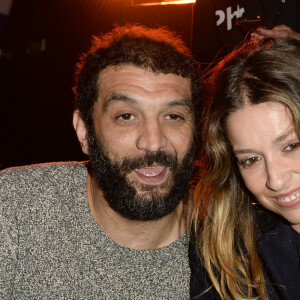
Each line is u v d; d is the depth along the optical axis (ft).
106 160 5.08
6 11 11.75
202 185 5.82
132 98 4.90
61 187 5.53
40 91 17.75
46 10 16.88
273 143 4.65
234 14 7.94
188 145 5.10
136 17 14.02
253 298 5.47
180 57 5.16
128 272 5.29
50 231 5.30
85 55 5.98
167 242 5.50
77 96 5.58
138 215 4.98
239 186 5.74
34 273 5.21
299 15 7.71
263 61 5.03
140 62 4.96
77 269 5.23
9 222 5.29
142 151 4.93
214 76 5.65
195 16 8.46
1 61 17.57
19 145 17.95
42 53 17.39
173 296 5.38
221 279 5.57
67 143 17.74
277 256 5.47
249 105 4.74
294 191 4.78
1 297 5.23
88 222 5.37
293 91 4.75
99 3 15.70
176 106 5.00
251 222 5.75
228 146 5.50
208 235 5.76
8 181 5.54
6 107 17.93
